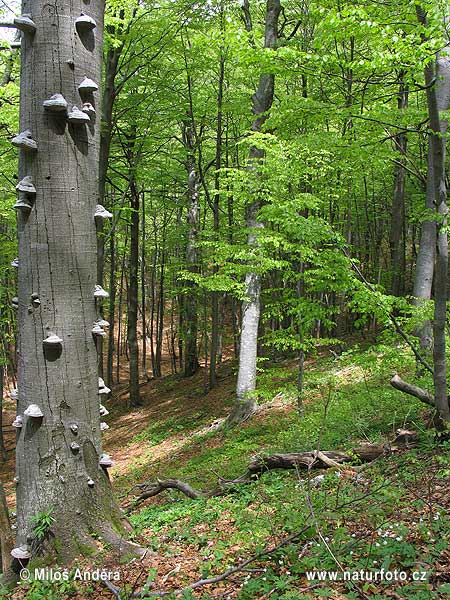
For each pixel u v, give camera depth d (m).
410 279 20.64
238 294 12.16
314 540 3.66
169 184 21.30
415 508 4.01
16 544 3.81
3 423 24.45
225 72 15.41
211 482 7.39
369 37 6.63
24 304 3.81
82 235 3.90
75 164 3.85
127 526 4.14
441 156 5.81
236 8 13.32
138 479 10.03
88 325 3.96
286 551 3.52
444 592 2.66
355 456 5.67
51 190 3.76
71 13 3.77
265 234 9.28
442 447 5.43
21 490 3.85
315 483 5.14
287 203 7.34
